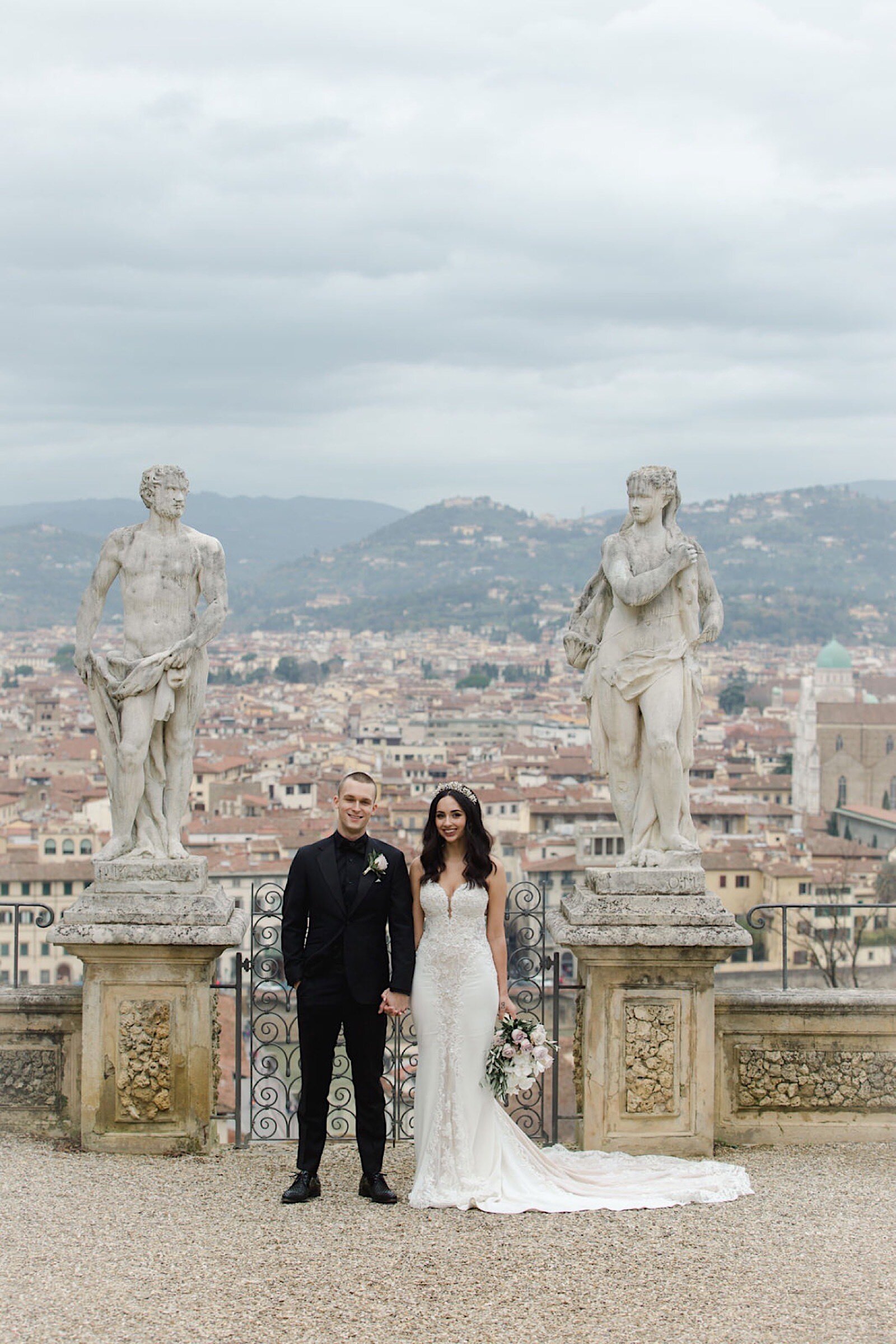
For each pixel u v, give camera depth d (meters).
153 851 9.33
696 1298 6.81
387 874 8.45
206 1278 6.99
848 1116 9.65
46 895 69.31
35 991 9.52
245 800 108.81
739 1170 8.76
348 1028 8.41
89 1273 7.05
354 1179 8.80
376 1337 6.33
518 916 9.91
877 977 58.09
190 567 9.43
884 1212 8.13
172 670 9.23
